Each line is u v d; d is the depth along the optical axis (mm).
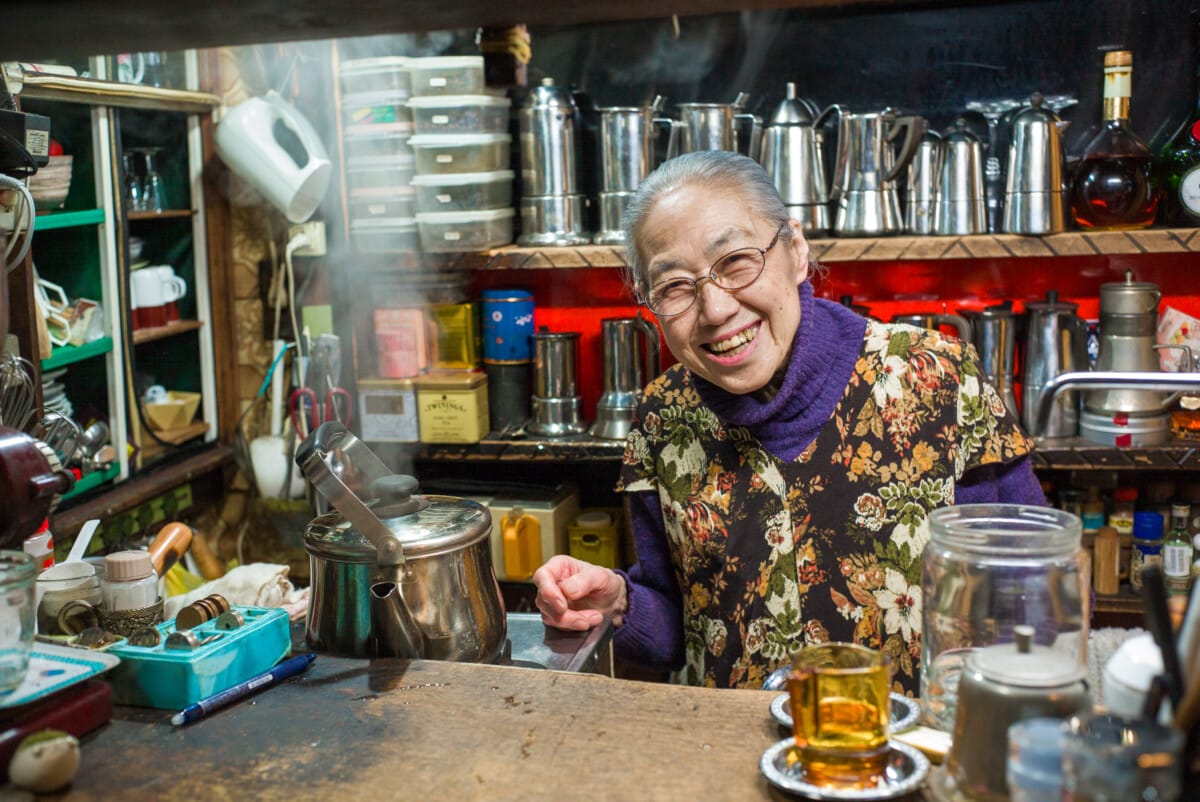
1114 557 2945
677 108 3004
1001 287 3180
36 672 1128
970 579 1017
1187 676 800
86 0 758
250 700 1194
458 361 3234
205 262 3203
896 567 1581
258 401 3312
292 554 3328
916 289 3217
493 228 3025
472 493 3238
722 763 1012
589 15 802
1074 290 3148
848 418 1601
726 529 1633
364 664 1282
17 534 1103
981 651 911
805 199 2934
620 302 3361
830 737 938
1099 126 2982
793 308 1521
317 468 1274
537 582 1495
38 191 2445
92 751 1087
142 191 2982
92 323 2775
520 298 3193
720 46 3141
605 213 3014
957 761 900
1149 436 2854
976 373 1620
